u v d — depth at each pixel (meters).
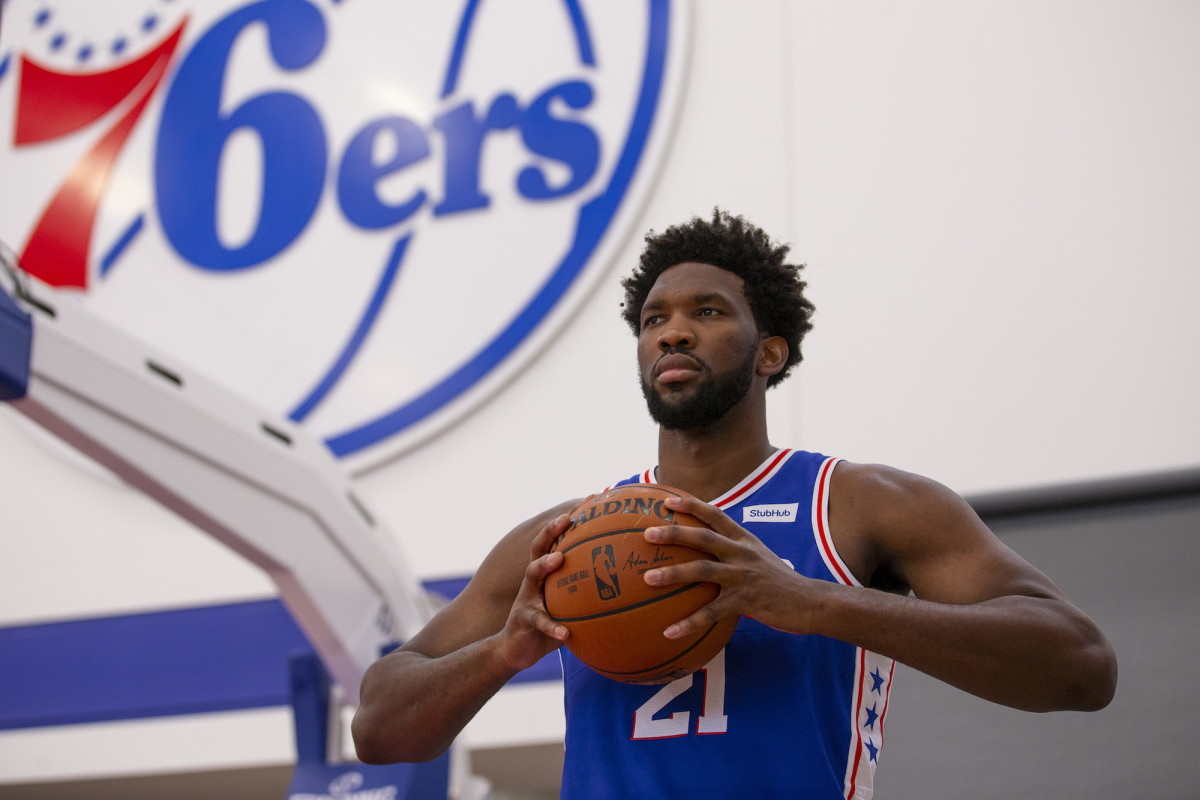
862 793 1.45
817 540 1.51
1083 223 5.74
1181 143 5.70
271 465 3.86
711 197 6.29
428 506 6.26
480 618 1.71
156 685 6.09
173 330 6.86
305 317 6.70
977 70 6.11
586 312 6.33
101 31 7.65
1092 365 5.54
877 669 1.54
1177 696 3.96
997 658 1.32
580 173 6.45
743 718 1.42
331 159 6.94
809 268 6.04
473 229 6.56
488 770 6.30
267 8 7.34
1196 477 5.21
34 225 7.27
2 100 7.64
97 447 3.46
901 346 5.82
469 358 6.35
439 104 6.86
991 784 3.74
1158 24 5.89
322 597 3.98
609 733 1.49
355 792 4.14
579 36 6.66
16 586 6.79
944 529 1.49
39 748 6.53
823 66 6.36
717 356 1.60
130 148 7.31
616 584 1.35
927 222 5.96
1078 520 5.28
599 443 6.11
